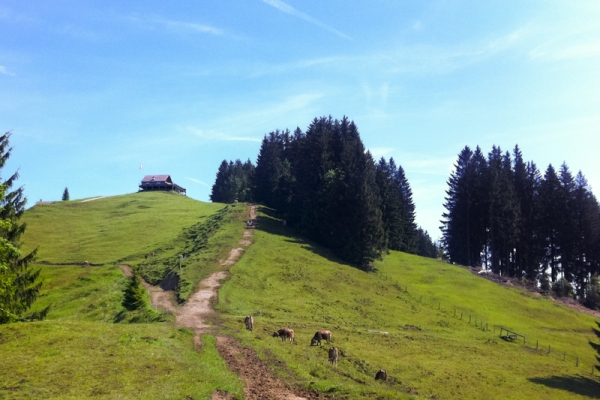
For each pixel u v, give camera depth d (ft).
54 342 69.46
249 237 258.37
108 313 154.81
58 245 285.43
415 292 227.40
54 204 409.08
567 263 333.42
